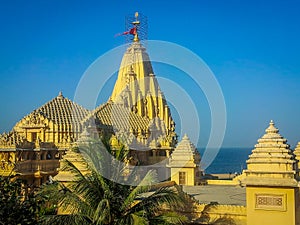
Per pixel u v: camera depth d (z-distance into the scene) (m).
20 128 88.75
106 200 31.78
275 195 39.00
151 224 32.72
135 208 33.47
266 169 39.38
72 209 35.72
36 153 75.75
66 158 42.97
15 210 27.31
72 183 36.84
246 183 39.59
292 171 38.66
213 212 41.44
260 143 40.59
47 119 87.25
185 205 42.06
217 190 59.12
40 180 74.56
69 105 93.06
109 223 32.84
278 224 38.88
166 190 34.66
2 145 70.94
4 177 29.50
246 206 40.34
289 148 40.19
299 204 40.56
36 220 29.97
